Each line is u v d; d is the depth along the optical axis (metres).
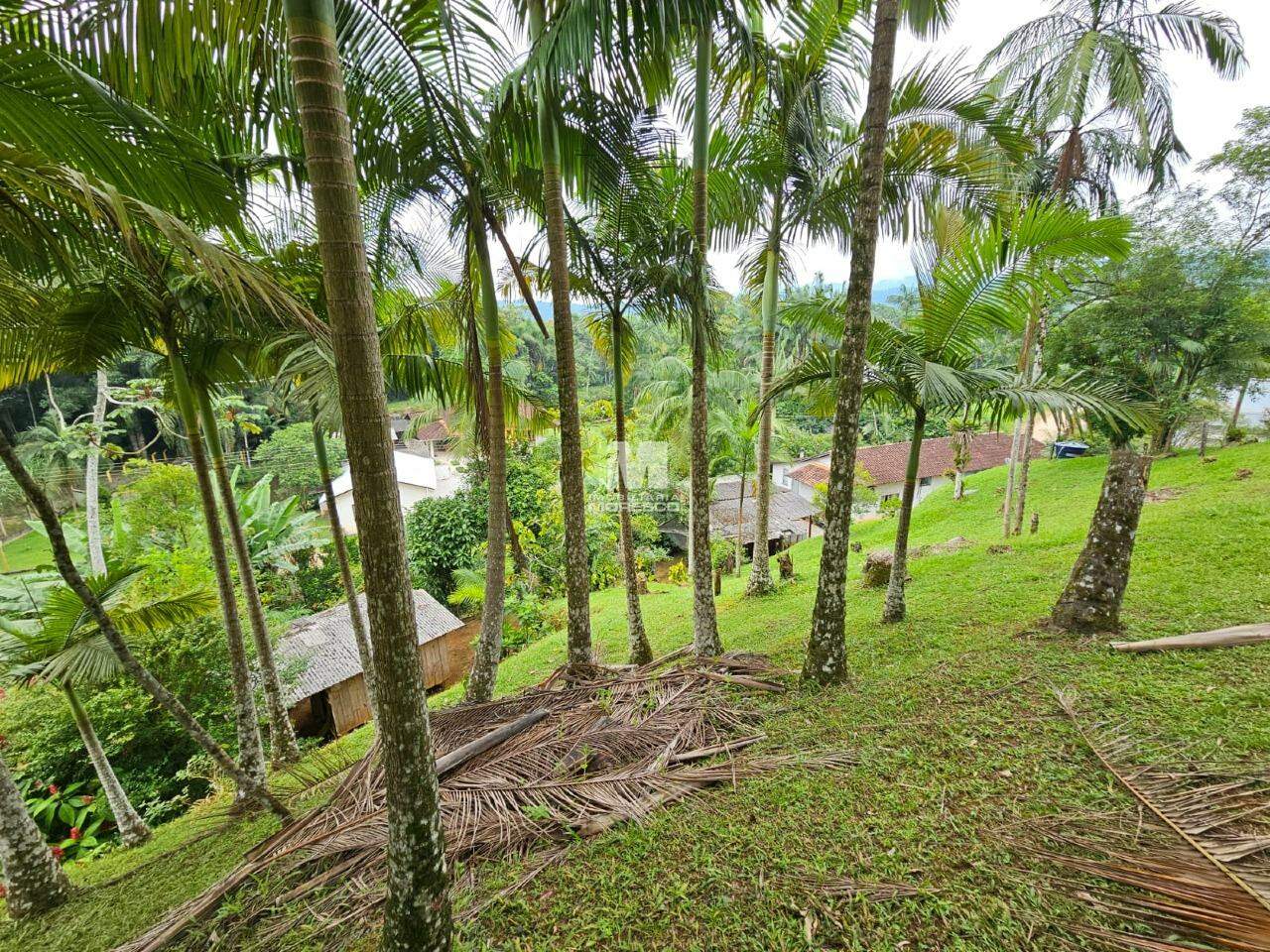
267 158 4.33
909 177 6.14
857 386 4.18
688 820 3.17
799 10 5.02
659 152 5.57
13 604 8.20
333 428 4.28
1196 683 3.57
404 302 6.59
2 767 3.88
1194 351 8.70
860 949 2.18
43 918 3.78
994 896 2.30
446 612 12.74
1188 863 2.24
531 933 2.53
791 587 10.50
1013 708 3.71
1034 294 5.28
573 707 4.80
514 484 16.94
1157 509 9.37
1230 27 7.79
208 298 4.73
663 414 14.25
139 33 2.52
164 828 6.16
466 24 3.91
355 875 3.06
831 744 3.74
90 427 12.53
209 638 8.50
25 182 2.40
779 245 8.02
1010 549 9.19
